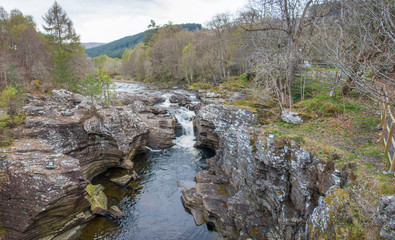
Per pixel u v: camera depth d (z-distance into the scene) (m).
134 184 22.66
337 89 25.20
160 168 25.88
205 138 30.20
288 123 20.98
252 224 15.27
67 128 21.14
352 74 10.87
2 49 41.44
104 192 21.03
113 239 16.25
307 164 13.62
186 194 20.12
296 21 24.56
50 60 46.31
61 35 49.88
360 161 11.86
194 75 73.88
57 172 15.66
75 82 45.31
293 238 13.32
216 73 62.88
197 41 76.19
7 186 14.70
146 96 43.91
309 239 10.37
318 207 10.63
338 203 9.87
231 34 57.78
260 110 23.70
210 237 16.77
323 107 20.69
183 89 63.25
